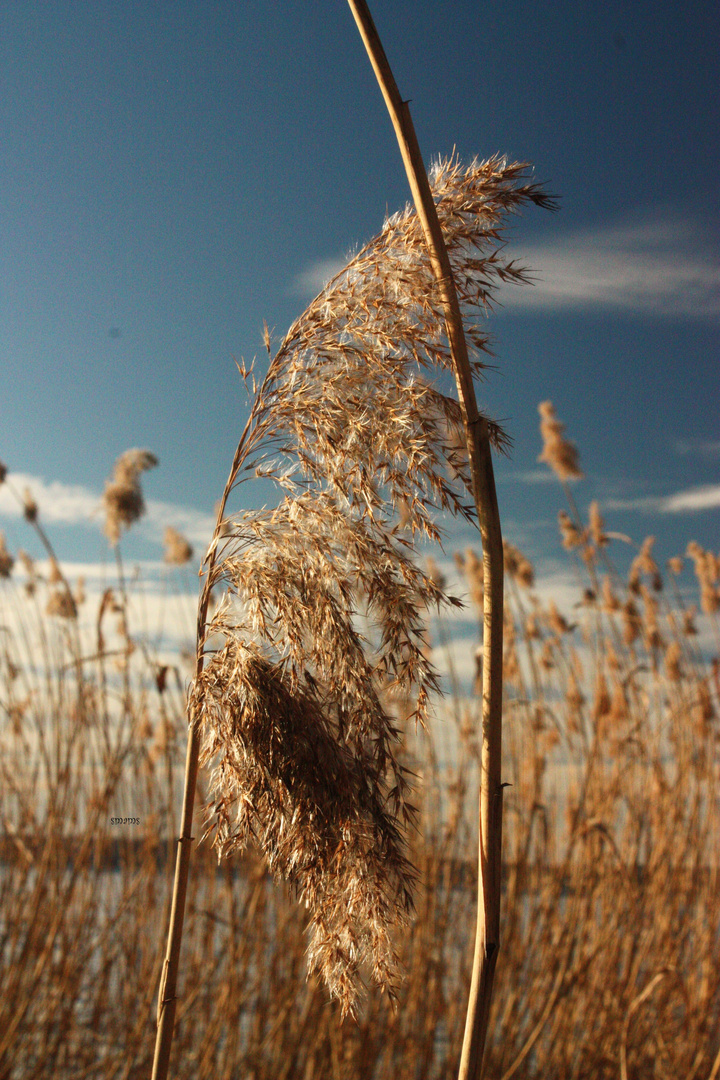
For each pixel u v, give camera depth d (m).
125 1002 4.17
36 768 3.99
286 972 4.22
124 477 3.14
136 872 4.24
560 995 3.88
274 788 1.12
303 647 1.15
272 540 1.17
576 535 4.59
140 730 4.06
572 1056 4.24
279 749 1.11
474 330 1.12
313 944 1.14
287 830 1.12
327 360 1.18
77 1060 3.99
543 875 4.36
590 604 4.38
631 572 5.21
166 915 3.89
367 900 1.11
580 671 4.90
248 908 4.04
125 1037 4.05
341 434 1.13
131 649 3.03
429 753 4.36
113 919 4.00
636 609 4.75
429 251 1.05
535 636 4.80
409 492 1.12
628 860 4.39
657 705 4.73
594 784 4.50
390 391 1.13
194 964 4.21
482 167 1.11
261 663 1.16
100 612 3.04
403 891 1.12
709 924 4.55
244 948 4.01
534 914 4.22
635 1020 4.29
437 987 4.25
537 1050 4.23
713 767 4.72
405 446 1.08
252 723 1.12
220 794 1.16
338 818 1.10
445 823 4.45
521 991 4.30
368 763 1.14
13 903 3.88
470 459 0.98
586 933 4.21
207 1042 3.96
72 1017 3.93
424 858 4.26
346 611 1.14
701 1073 4.20
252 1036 4.06
